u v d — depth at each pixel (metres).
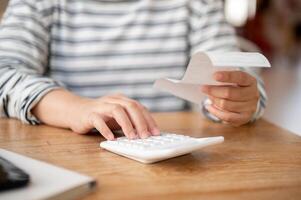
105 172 0.47
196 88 0.73
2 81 0.80
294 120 1.94
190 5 1.15
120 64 1.11
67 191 0.38
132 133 0.59
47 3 1.04
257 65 0.59
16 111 0.76
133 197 0.40
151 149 0.51
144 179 0.45
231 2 3.10
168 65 1.14
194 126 0.77
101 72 1.10
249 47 1.45
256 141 0.66
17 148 0.58
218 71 0.68
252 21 3.16
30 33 0.98
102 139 0.64
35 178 0.41
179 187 0.43
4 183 0.37
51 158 0.53
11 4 1.03
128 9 1.13
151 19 1.14
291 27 3.28
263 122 0.83
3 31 0.95
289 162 0.54
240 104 0.76
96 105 0.67
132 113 0.63
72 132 0.68
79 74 1.09
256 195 0.42
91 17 1.10
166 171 0.48
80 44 1.09
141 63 1.12
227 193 0.42
